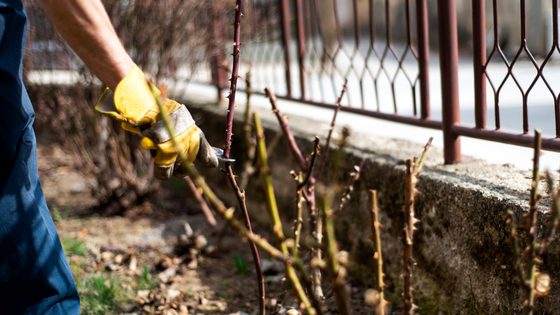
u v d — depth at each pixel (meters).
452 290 1.79
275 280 2.38
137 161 3.42
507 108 5.00
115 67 1.25
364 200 2.23
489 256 1.61
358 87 6.88
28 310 1.39
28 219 1.36
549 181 0.95
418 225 1.94
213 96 4.43
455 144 2.02
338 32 2.62
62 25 1.20
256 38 3.59
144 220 3.21
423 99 2.19
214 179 3.69
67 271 1.46
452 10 1.93
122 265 2.59
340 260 0.90
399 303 2.06
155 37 3.11
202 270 2.54
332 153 2.44
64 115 3.33
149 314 2.10
